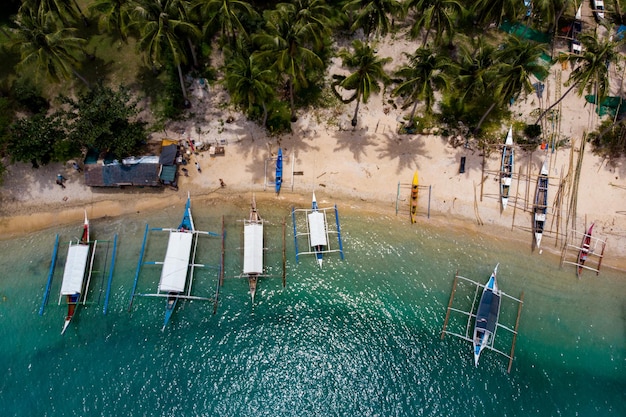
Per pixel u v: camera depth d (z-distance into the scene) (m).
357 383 39.56
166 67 49.75
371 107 50.88
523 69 39.50
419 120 50.06
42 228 45.03
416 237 45.47
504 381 39.31
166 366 39.94
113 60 52.69
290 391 39.22
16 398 38.50
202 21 45.91
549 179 47.28
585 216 45.56
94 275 42.91
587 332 40.94
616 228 45.06
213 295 42.41
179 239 43.06
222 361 40.22
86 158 46.06
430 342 41.00
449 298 42.69
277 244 44.91
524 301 42.25
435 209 46.53
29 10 44.91
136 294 42.22
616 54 40.41
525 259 44.22
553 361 39.94
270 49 40.88
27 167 46.94
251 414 38.38
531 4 52.44
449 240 45.28
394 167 48.06
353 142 49.16
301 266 44.09
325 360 40.38
